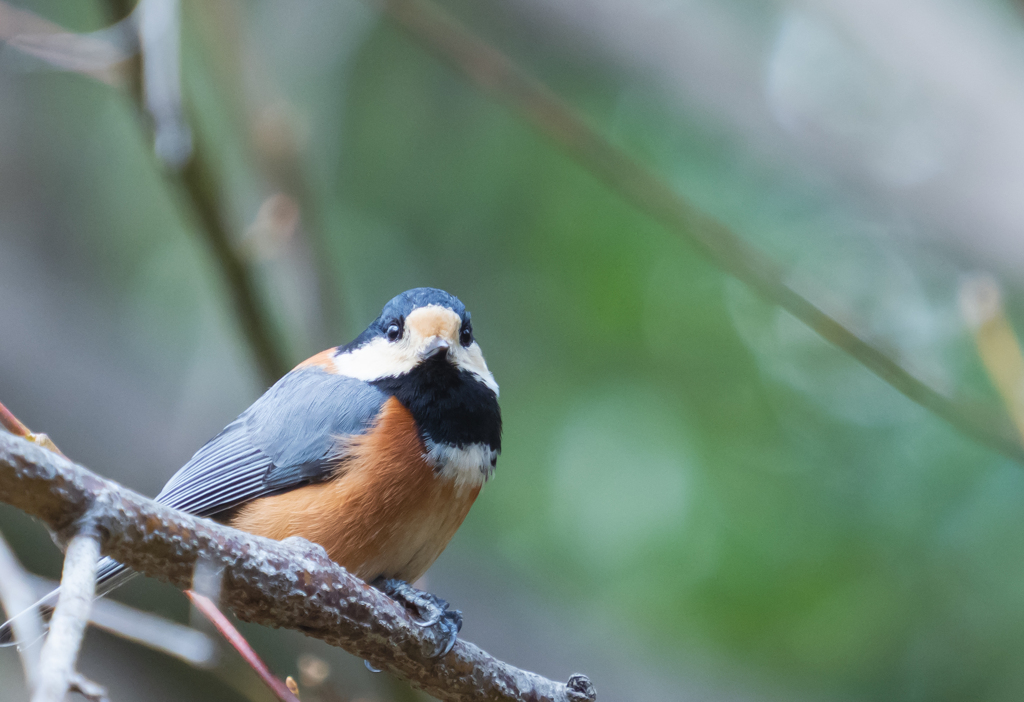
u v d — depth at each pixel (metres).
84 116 13.58
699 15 12.98
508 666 5.95
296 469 6.69
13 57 12.24
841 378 13.70
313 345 9.65
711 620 12.13
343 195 14.35
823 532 12.55
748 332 14.03
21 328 11.23
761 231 13.89
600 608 12.21
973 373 12.48
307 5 14.39
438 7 13.66
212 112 11.95
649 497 13.23
